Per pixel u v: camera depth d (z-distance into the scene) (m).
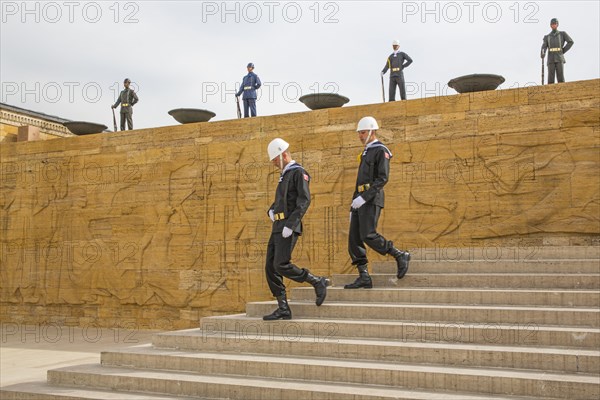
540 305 7.27
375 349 6.50
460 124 12.24
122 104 17.17
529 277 7.86
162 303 14.66
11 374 8.80
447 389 5.68
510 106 11.90
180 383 6.39
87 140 15.98
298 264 13.18
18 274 16.52
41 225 16.33
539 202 11.51
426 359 6.25
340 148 13.12
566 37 12.97
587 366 5.62
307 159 13.41
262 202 13.73
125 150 15.44
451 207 12.11
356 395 5.60
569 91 11.50
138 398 6.32
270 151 8.04
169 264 14.60
